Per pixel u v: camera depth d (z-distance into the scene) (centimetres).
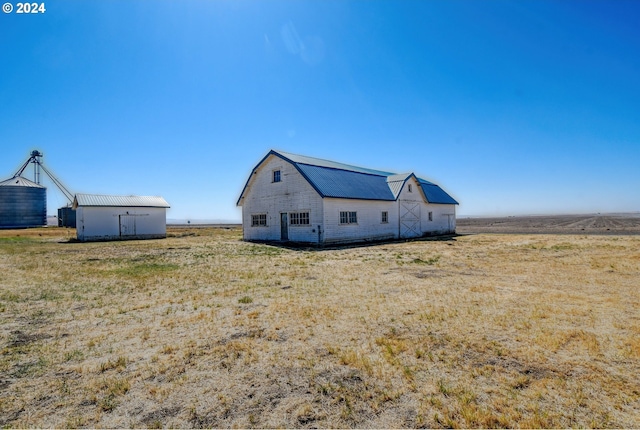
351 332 562
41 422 337
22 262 1443
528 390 379
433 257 1495
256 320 630
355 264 1316
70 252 1842
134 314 682
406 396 372
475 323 592
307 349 497
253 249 1948
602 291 819
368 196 2466
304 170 2264
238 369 440
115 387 397
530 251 1647
